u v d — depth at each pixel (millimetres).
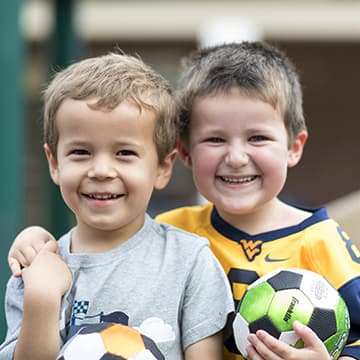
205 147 3430
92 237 3166
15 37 6102
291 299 2879
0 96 6027
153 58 15102
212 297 3059
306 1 13977
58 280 2971
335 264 3211
